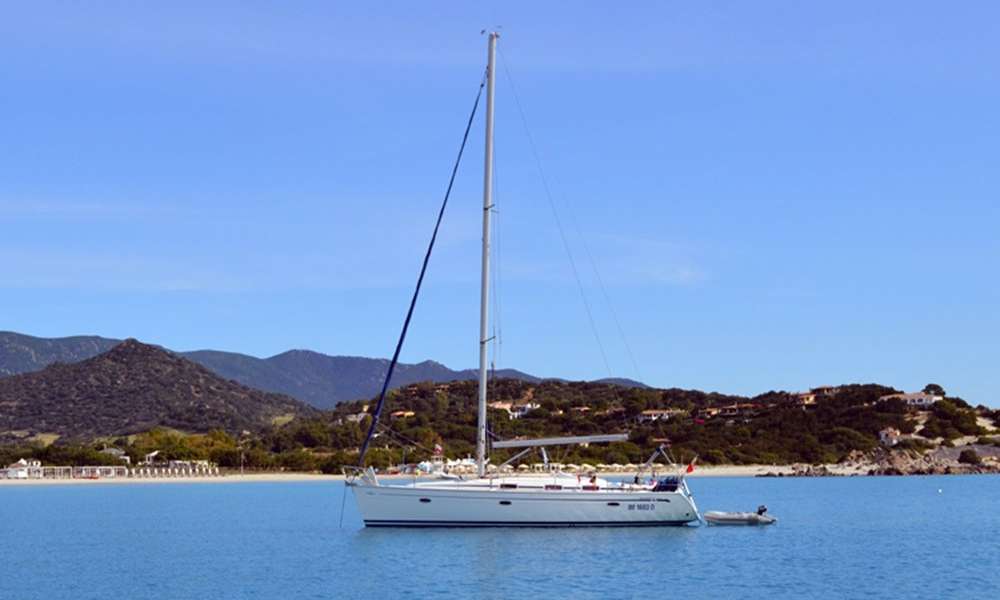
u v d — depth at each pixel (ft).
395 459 324.60
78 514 228.43
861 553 142.51
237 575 122.93
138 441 507.30
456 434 417.69
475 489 140.67
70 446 510.17
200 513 226.38
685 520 149.69
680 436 455.22
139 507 251.60
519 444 144.46
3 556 145.79
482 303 145.28
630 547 136.15
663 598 105.50
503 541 136.36
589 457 346.95
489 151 147.84
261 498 287.28
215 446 466.29
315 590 110.01
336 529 178.60
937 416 492.13
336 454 421.18
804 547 148.56
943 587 113.80
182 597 109.09
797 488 325.83
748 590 110.73
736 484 356.38
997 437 473.26
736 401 545.03
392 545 134.72
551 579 113.60
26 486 382.22
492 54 150.10
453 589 108.27
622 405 514.68
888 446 456.45
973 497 273.95
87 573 127.34
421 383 597.11
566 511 143.02
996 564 132.05
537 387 573.33
